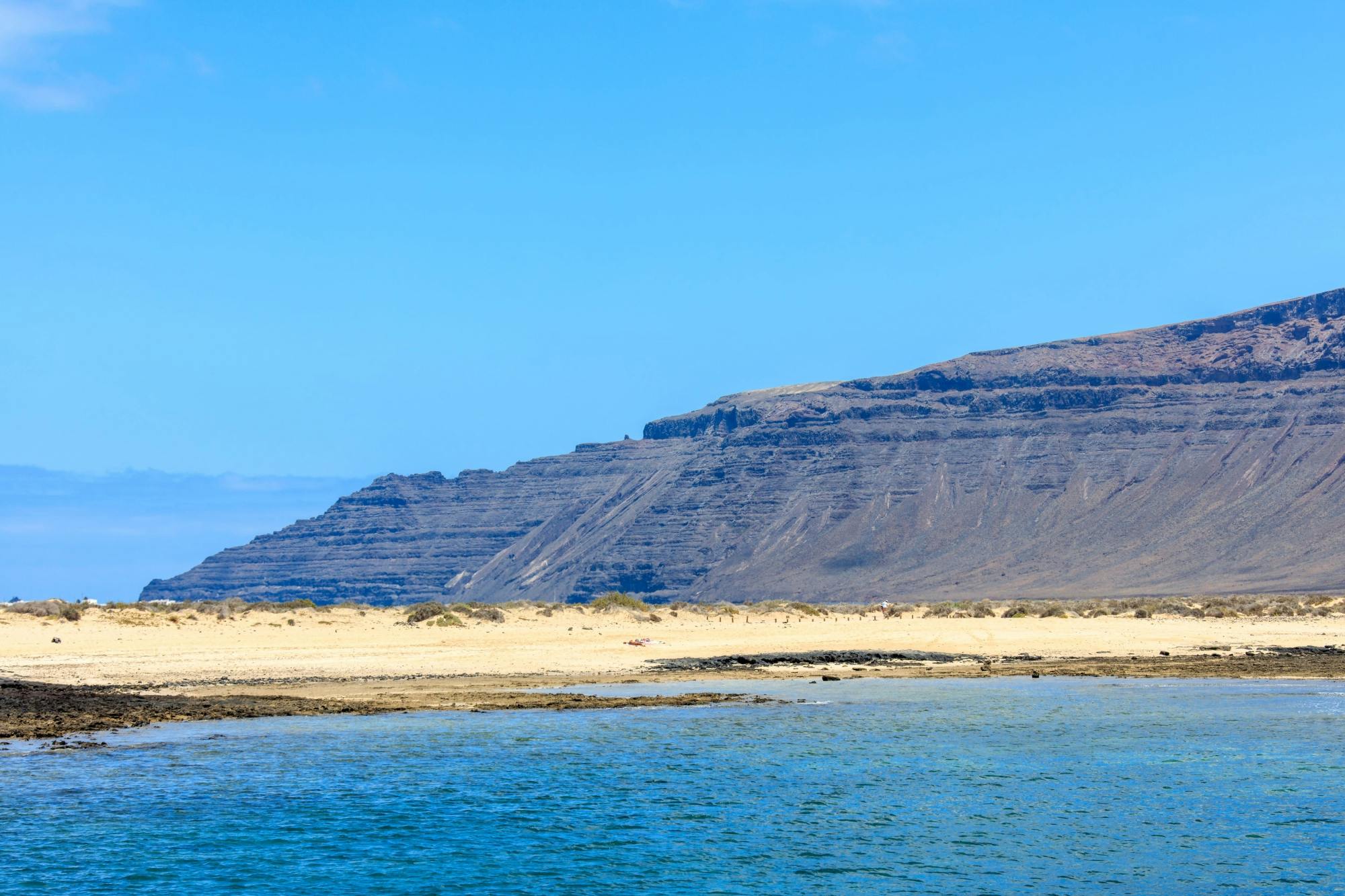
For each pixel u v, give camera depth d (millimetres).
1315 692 83625
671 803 50656
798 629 131500
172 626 120688
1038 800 51219
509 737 64625
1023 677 94062
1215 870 41875
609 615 153500
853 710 74375
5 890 39375
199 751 60062
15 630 110625
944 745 62938
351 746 61656
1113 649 115062
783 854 43719
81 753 59188
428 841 45188
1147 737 65000
